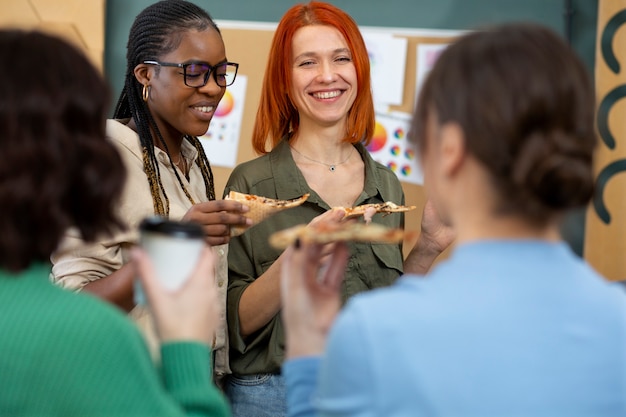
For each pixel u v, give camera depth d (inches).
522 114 38.3
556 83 38.6
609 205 124.4
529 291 38.9
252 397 87.9
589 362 38.4
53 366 39.8
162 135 84.3
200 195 88.7
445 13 127.5
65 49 43.5
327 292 47.8
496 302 38.6
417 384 37.5
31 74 41.8
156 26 81.4
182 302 45.0
